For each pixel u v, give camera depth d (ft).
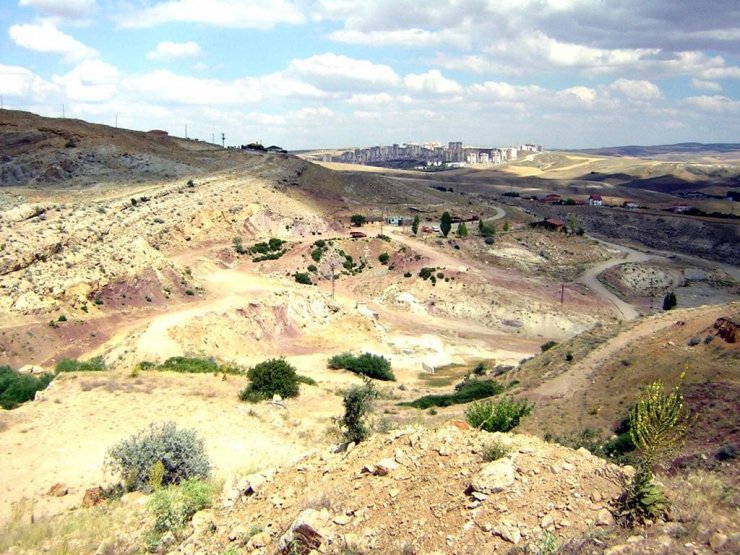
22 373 150.61
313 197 581.12
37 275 212.64
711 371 121.39
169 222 371.97
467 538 37.68
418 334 324.39
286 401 130.31
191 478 70.13
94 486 77.30
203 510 56.13
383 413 140.97
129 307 226.17
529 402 139.64
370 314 330.34
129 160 517.55
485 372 244.22
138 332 199.11
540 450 46.52
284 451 95.30
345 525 42.37
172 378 134.21
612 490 41.52
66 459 85.76
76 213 305.32
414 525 40.27
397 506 42.91
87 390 119.55
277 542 42.70
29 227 244.83
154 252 270.46
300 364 223.51
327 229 494.59
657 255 571.28
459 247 494.59
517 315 370.32
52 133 531.09
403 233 524.93
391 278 407.85
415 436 51.96
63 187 440.45
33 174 474.90
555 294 416.46
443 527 39.24
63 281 214.07
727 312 148.56
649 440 42.39
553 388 146.72
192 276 293.84
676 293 475.31
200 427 103.55
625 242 645.51
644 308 419.95
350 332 285.23
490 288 396.37
